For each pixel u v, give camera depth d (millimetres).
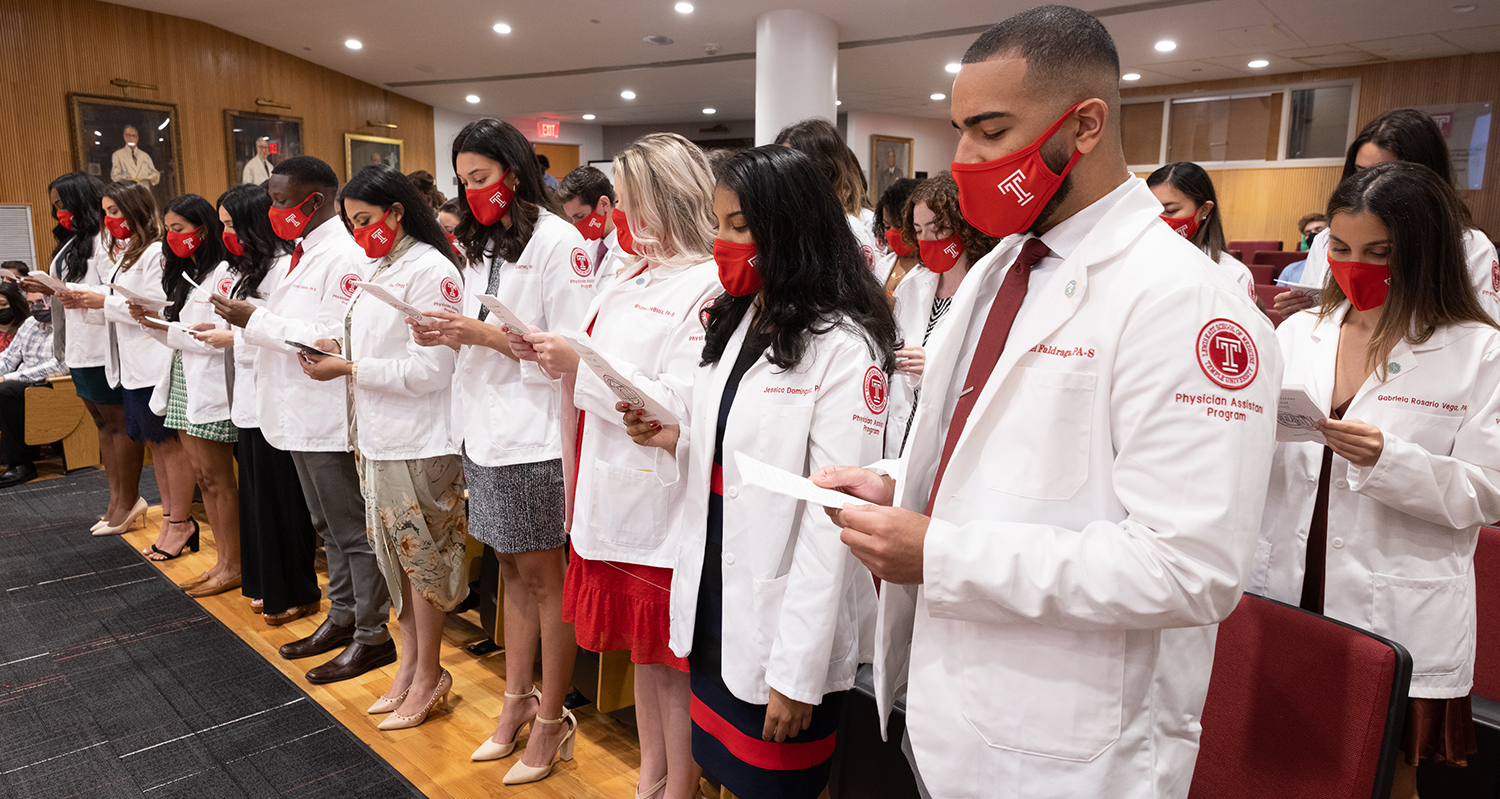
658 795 1896
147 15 9711
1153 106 12422
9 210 8820
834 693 1515
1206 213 2574
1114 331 895
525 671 2395
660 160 1781
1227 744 1258
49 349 5305
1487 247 1896
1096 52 910
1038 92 913
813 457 1409
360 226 2414
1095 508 923
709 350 1557
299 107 11375
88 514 4605
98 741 2506
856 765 1529
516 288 2178
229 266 3369
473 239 2279
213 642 3137
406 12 9047
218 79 10406
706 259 1799
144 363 3811
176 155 10070
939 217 2488
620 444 1776
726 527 1472
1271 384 870
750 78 11516
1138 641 940
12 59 8805
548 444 2182
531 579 2244
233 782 2307
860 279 1487
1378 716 1104
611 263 3723
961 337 1099
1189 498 831
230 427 3365
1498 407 1447
